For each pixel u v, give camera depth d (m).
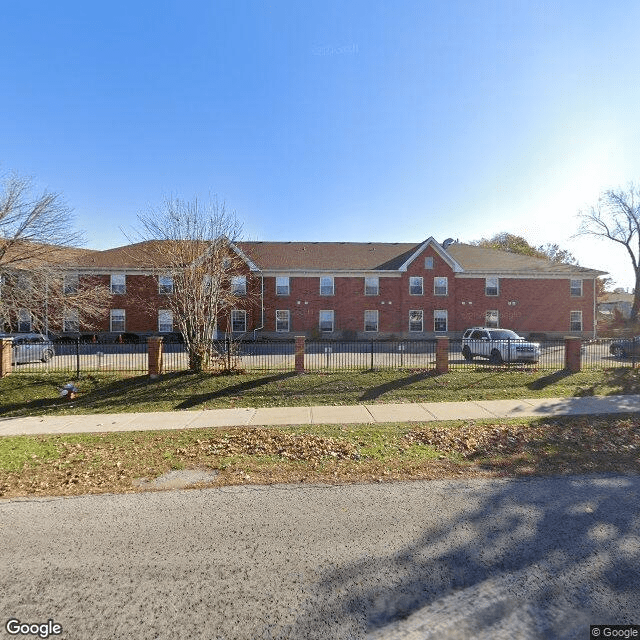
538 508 4.32
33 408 11.12
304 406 10.51
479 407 9.98
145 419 9.46
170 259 14.79
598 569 3.21
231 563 3.39
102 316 27.70
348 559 3.42
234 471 5.65
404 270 31.77
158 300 29.73
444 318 32.16
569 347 14.38
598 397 10.94
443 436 7.32
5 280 17.14
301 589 3.04
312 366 15.27
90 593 3.02
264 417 9.30
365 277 31.86
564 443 6.82
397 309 31.98
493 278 32.50
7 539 3.81
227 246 17.02
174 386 12.48
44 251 18.12
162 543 3.72
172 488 5.05
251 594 2.99
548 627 2.62
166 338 28.25
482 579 3.12
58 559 3.47
